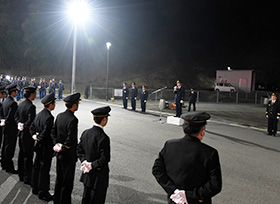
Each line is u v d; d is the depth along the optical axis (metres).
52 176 5.69
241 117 17.55
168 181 2.60
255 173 6.39
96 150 3.48
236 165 6.97
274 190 5.40
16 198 4.57
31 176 4.95
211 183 2.43
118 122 12.98
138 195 4.86
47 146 4.53
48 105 4.65
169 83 44.59
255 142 9.89
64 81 42.16
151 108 20.23
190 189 2.51
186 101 30.31
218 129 12.41
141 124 12.66
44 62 51.19
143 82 42.72
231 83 43.00
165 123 13.28
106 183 3.61
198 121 2.60
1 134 6.34
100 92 32.81
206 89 45.31
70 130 4.00
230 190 5.33
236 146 9.10
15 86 5.98
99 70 49.66
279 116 11.13
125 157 7.17
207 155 2.51
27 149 5.05
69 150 4.05
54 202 4.15
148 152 7.74
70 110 4.22
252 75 41.12
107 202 4.53
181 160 2.55
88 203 3.49
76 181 5.41
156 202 4.60
